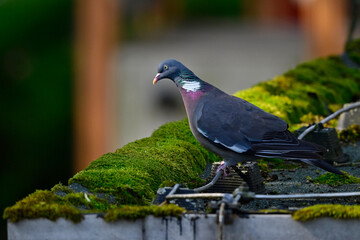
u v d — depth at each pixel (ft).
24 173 95.30
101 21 86.38
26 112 97.40
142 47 112.06
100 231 19.45
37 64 99.04
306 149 22.63
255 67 102.27
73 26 97.09
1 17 100.32
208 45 113.50
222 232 19.07
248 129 23.12
